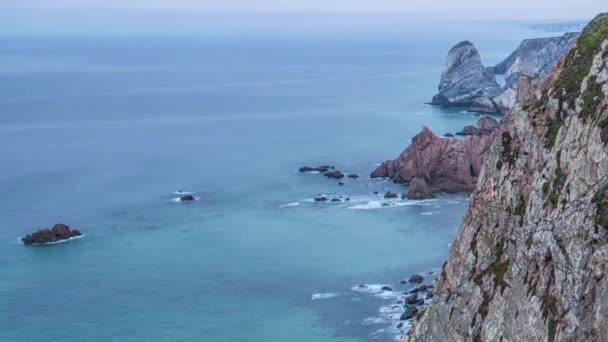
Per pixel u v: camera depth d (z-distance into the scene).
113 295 126.06
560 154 52.19
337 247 146.88
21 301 124.25
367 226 159.62
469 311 59.00
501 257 57.94
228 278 132.12
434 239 151.00
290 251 145.00
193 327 114.00
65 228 156.12
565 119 53.75
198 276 133.38
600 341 40.59
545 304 47.31
